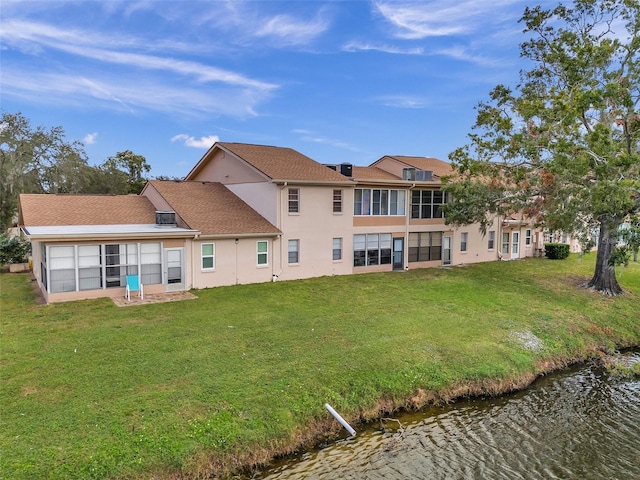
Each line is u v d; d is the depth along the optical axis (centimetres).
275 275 1988
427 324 1347
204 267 1789
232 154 2248
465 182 2158
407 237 2439
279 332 1209
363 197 2266
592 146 1622
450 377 1040
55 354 995
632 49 1661
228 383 886
